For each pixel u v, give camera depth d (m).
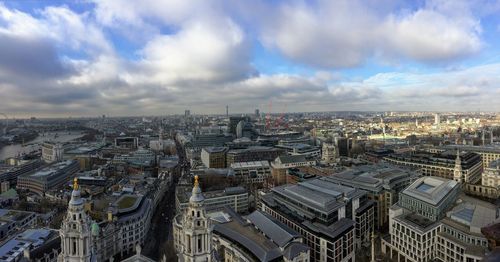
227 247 163.38
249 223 181.12
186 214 106.44
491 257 70.19
